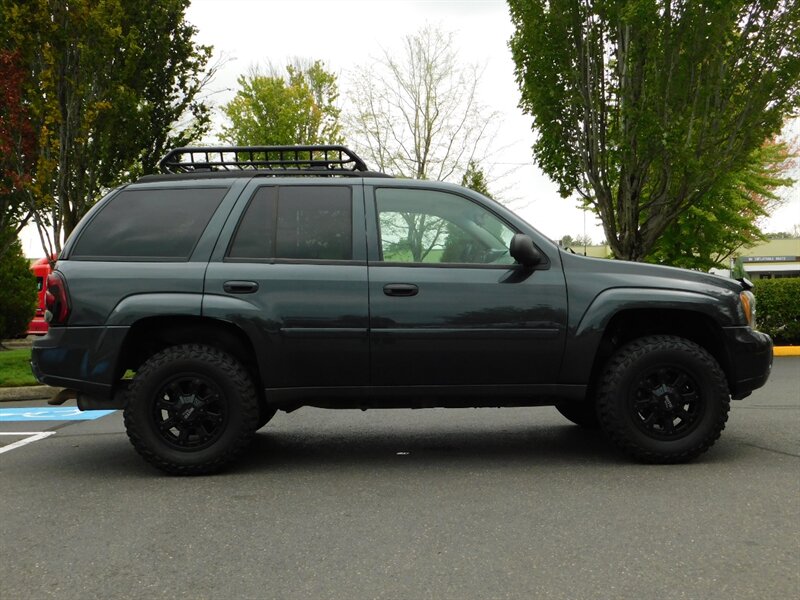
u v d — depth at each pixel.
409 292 4.88
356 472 4.95
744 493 4.21
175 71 11.95
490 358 4.91
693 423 4.93
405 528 3.70
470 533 3.60
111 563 3.25
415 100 25.11
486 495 4.29
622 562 3.17
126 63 10.91
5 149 10.63
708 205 19.50
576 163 13.77
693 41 12.10
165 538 3.59
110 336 4.81
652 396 4.90
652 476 4.66
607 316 4.91
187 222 5.04
